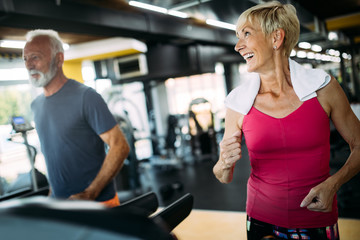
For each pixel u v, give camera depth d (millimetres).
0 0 2801
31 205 375
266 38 1046
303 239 1057
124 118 5027
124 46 5660
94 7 3859
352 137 1028
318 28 5324
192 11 3176
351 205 3270
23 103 6047
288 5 1056
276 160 1063
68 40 5492
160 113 9148
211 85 11617
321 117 1006
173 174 6172
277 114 1038
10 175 5305
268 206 1103
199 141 7277
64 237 345
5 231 360
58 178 1497
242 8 3047
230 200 4047
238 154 1048
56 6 3346
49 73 1447
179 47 6945
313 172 1029
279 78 1059
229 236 2822
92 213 353
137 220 354
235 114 1169
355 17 7188
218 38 6980
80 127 1443
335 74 8008
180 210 992
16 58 4949
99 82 6984
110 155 1451
